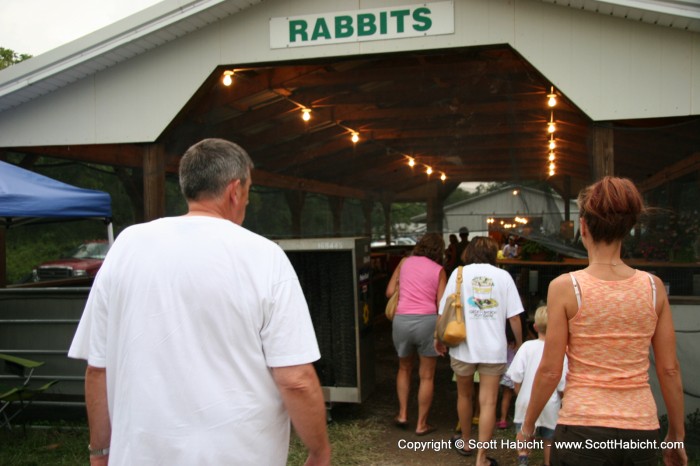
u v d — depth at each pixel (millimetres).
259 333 1763
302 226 11492
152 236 1822
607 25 5254
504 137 8547
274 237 10789
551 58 5387
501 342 4211
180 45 6238
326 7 5883
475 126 8852
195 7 5848
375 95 8648
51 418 5801
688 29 5070
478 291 4246
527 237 6551
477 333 4219
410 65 7418
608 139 5320
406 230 12141
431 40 5656
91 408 1893
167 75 6281
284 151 11242
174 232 1811
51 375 5809
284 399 1761
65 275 14062
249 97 8375
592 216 2217
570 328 2188
